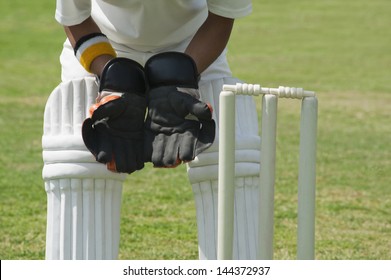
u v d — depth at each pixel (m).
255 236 11.41
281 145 28.05
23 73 42.84
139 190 22.64
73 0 11.20
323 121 32.47
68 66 11.80
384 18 61.41
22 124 31.05
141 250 17.56
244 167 11.38
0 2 63.22
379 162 26.14
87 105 11.34
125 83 10.62
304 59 48.25
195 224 19.70
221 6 11.05
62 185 11.23
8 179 23.52
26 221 19.66
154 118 10.57
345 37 55.44
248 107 11.70
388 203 21.73
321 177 24.27
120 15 11.45
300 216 10.00
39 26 56.72
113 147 10.59
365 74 43.94
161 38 11.52
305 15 62.66
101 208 11.27
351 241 18.45
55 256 11.24
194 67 10.82
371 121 32.62
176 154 10.39
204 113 10.27
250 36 55.53
